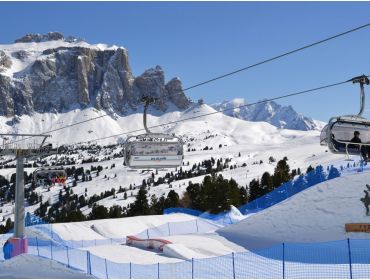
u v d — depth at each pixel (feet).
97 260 143.84
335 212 171.42
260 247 170.50
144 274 120.16
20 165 140.87
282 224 181.16
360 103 85.66
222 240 182.39
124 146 94.84
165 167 96.73
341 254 139.03
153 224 239.91
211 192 317.01
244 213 300.40
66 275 112.06
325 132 84.99
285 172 411.34
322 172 286.46
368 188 169.48
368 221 161.17
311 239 167.94
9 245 140.15
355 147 86.12
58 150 142.10
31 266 119.44
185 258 146.82
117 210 403.95
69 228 222.28
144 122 94.63
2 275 114.52
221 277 115.85
